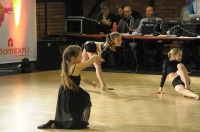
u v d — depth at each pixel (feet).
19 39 44.73
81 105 23.22
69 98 23.11
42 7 50.65
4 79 39.40
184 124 24.14
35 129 23.26
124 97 31.32
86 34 45.68
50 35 47.96
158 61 45.39
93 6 52.49
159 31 43.50
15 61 44.50
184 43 41.81
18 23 44.52
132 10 48.42
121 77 39.96
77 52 23.12
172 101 29.94
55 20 51.93
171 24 42.60
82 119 23.34
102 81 34.12
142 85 35.94
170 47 49.49
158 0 51.57
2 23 43.16
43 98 31.17
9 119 25.41
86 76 40.42
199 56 42.93
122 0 52.70
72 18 46.24
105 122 24.61
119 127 23.58
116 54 45.55
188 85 31.32
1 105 29.01
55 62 45.55
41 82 37.70
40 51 45.52
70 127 23.18
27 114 26.58
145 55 42.70
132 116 25.96
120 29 46.57
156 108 27.96
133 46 43.80
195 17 41.83
